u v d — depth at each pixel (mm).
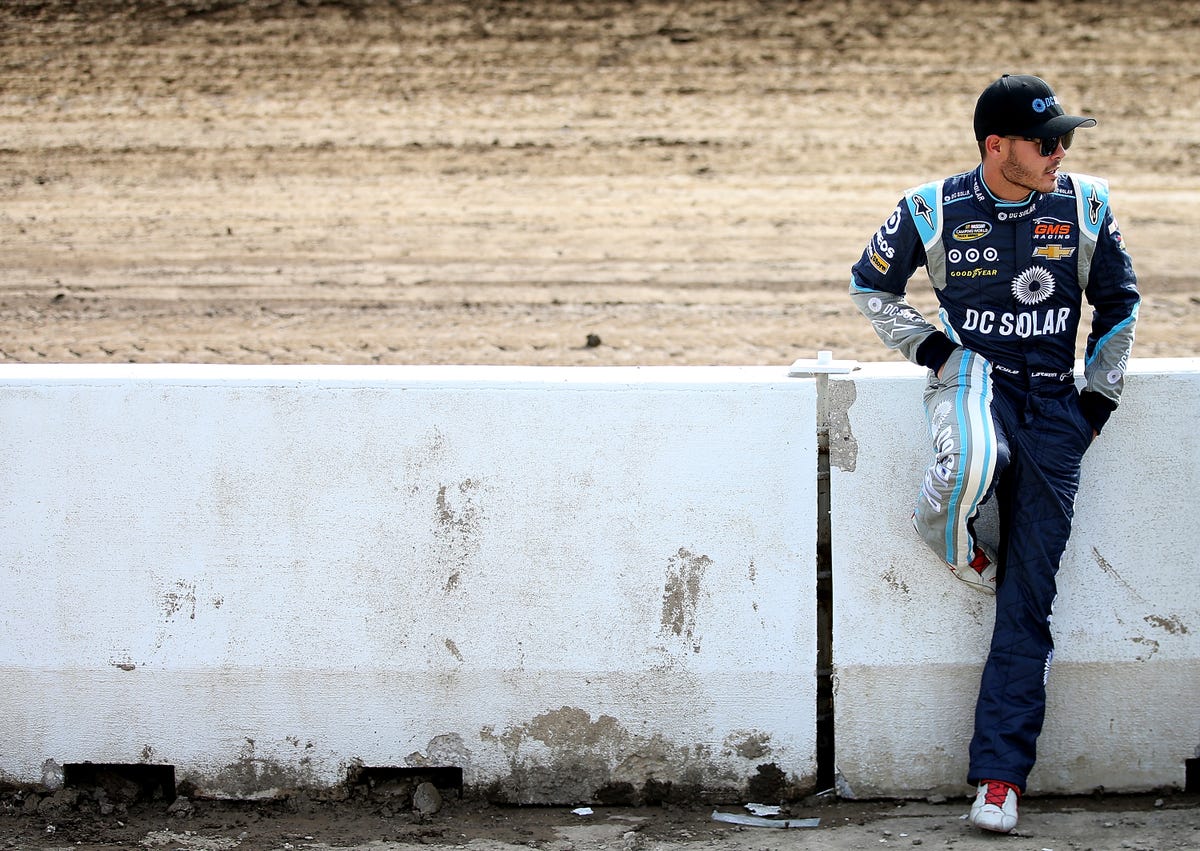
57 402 8609
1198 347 18688
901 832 8242
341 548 8648
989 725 8164
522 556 8609
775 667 8617
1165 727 8703
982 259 7840
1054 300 7875
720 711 8672
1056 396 8023
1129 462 8523
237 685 8750
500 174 26312
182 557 8680
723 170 26406
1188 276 21625
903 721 8695
